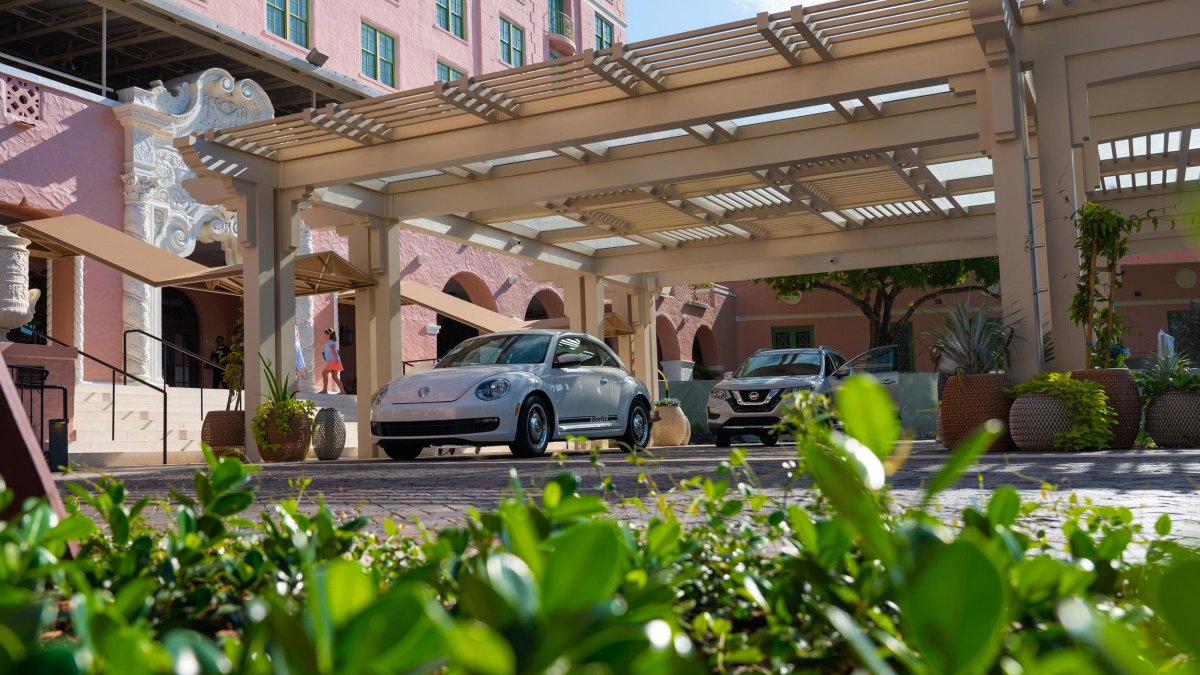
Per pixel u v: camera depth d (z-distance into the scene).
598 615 0.49
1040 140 9.54
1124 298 31.98
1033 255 9.34
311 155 12.93
